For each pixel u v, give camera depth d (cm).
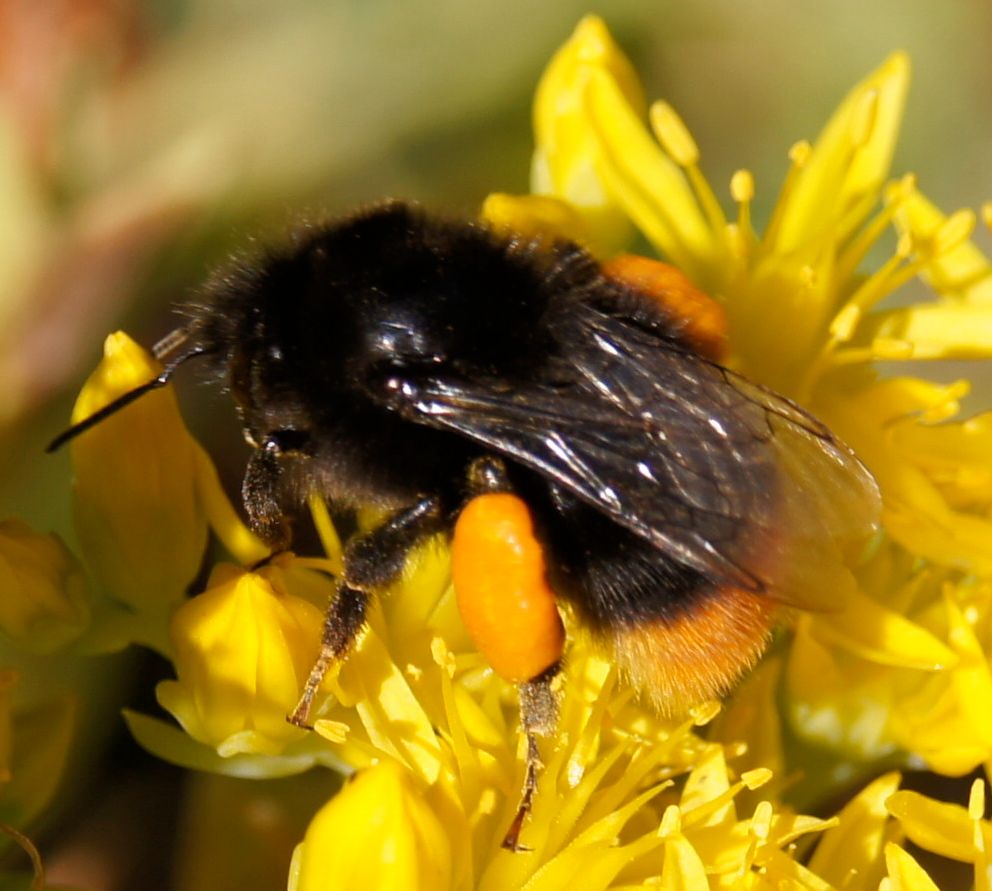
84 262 13
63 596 11
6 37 13
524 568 11
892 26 14
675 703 11
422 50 13
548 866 11
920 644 11
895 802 11
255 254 11
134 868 12
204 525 11
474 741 11
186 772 12
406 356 11
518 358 11
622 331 11
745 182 12
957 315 12
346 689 11
